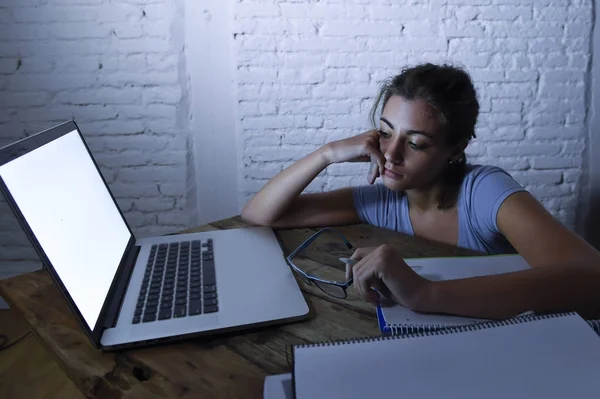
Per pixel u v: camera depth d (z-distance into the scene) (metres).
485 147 2.30
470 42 2.17
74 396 1.56
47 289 0.82
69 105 2.12
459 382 0.43
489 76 2.22
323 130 2.21
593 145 2.33
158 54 2.09
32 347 1.82
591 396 0.41
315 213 1.08
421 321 0.65
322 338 0.63
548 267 0.69
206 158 2.21
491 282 0.67
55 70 2.07
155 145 2.18
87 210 0.79
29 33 2.03
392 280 0.67
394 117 0.91
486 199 0.93
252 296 0.72
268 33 2.10
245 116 2.18
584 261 0.70
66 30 2.04
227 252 0.89
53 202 0.67
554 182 2.36
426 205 1.03
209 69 2.12
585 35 2.21
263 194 1.08
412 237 1.00
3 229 2.18
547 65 2.22
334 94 2.18
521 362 0.45
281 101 2.17
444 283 0.68
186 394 0.54
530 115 2.27
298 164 1.05
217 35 2.09
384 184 1.06
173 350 0.62
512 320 0.52
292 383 0.45
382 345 0.49
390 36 2.14
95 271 0.70
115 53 2.08
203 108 2.16
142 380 0.57
